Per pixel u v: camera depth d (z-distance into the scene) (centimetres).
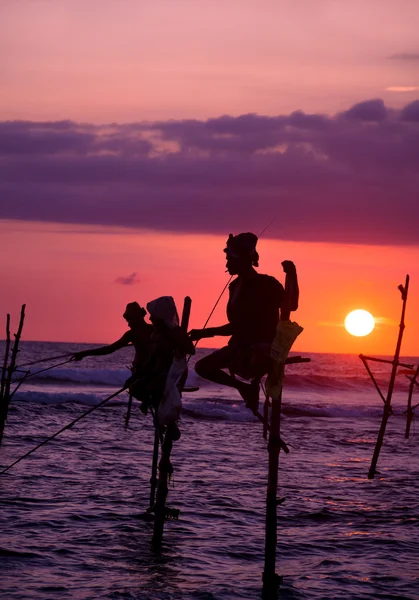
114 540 1400
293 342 973
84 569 1222
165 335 1298
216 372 984
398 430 3809
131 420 3597
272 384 980
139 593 1114
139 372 1353
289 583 1191
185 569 1246
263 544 1423
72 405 4059
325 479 2178
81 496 1761
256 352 959
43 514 1568
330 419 4391
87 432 3062
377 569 1277
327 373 9738
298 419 4294
